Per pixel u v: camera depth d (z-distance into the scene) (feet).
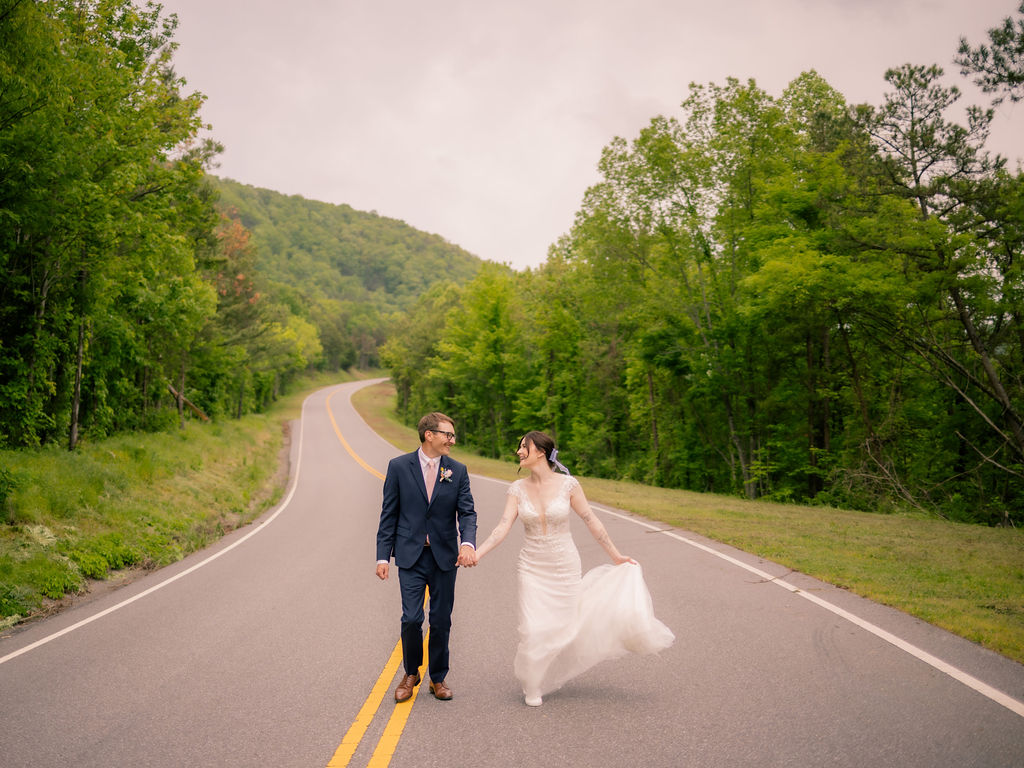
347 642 21.35
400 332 337.11
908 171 67.36
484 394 195.52
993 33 58.65
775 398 91.81
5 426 56.85
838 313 76.43
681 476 120.78
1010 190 60.29
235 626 23.66
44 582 29.55
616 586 16.31
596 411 151.02
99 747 13.78
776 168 85.66
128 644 21.67
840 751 12.73
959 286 64.95
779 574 29.58
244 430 154.40
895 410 82.33
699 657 18.67
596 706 15.43
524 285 178.19
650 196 98.94
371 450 157.69
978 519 80.02
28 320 59.52
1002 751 12.56
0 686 17.80
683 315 102.22
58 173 52.16
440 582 16.21
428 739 13.80
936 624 21.20
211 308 106.11
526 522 16.43
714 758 12.61
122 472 54.54
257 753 13.35
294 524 54.70
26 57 46.26
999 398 69.21
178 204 72.28
